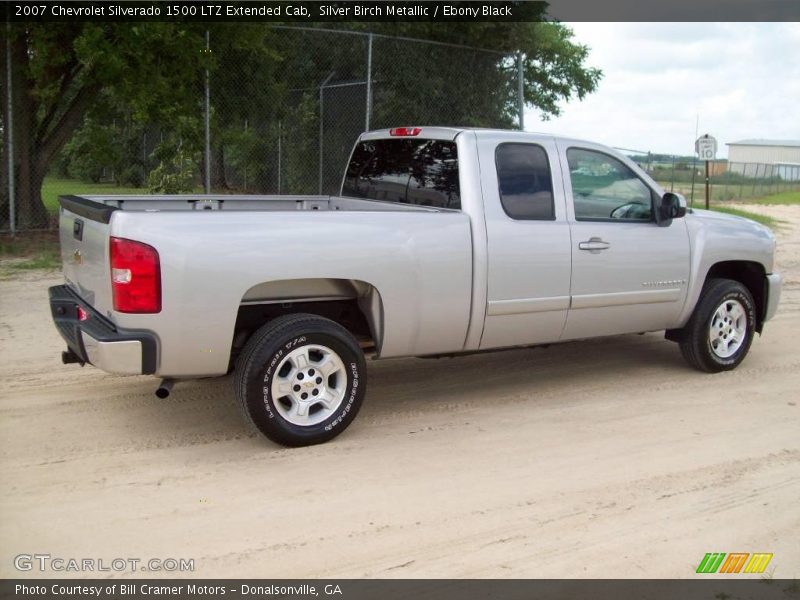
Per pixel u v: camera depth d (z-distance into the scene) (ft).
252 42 42.63
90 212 15.48
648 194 20.97
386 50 50.42
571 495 14.43
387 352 17.37
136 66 39.52
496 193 18.31
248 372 15.49
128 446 16.21
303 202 22.44
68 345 17.01
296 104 50.24
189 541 12.50
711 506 14.14
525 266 18.52
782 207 102.53
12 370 21.06
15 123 43.06
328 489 14.44
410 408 19.12
